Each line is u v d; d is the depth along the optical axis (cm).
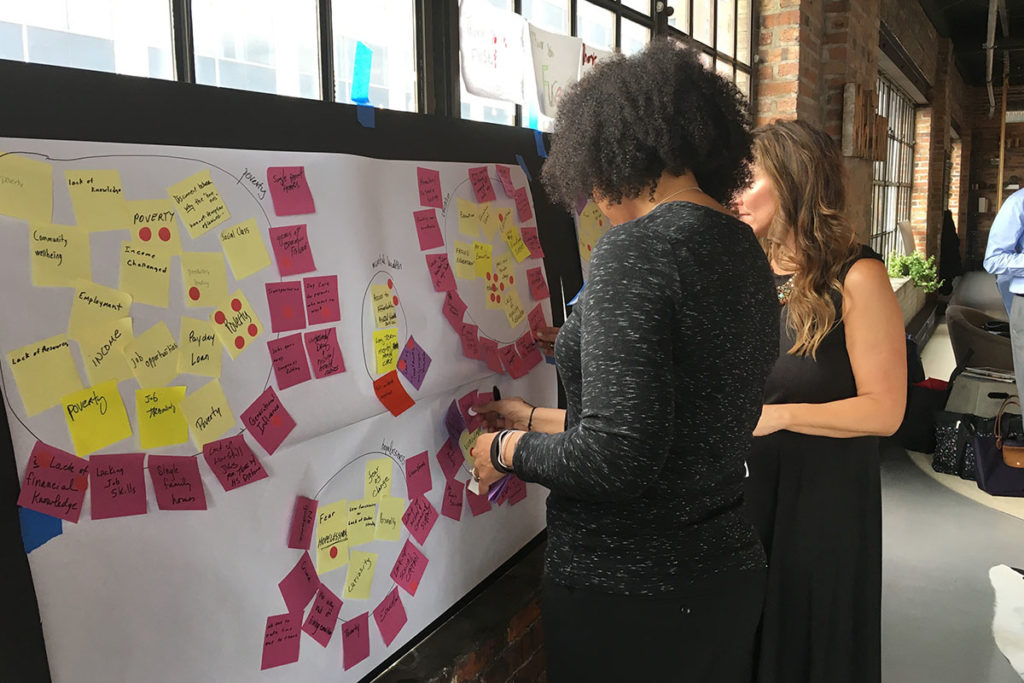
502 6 199
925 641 253
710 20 350
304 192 113
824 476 153
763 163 152
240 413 103
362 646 126
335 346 118
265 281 106
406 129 137
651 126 97
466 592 154
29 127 82
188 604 97
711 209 99
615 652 105
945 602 278
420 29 164
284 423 109
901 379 146
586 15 245
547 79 199
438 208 142
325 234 116
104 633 88
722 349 95
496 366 158
